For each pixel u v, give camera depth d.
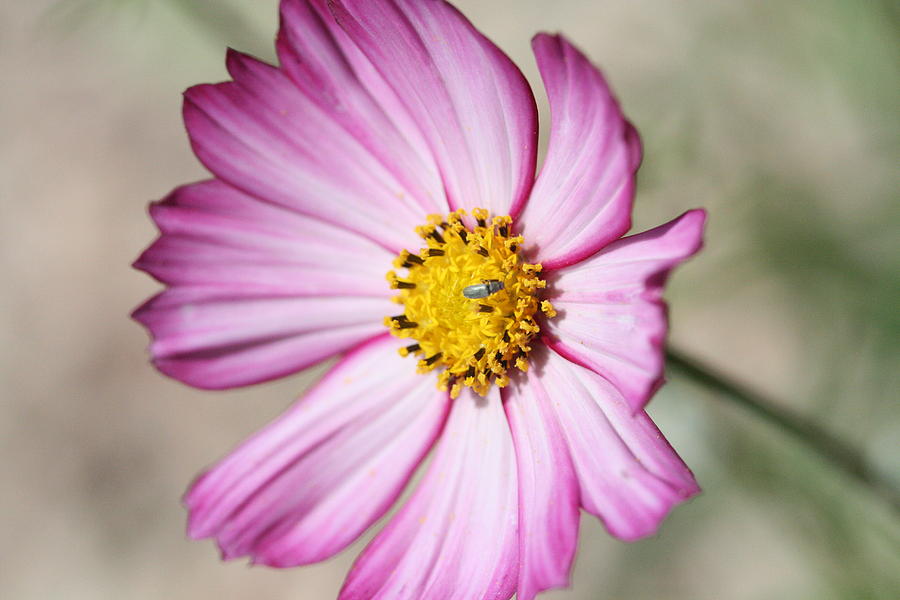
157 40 0.26
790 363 0.28
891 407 0.26
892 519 0.25
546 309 0.21
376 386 0.22
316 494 0.22
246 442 0.22
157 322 0.22
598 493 0.20
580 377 0.21
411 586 0.21
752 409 0.22
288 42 0.22
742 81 0.28
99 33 0.26
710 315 0.28
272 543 0.22
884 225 0.27
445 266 0.22
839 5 0.26
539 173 0.21
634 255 0.20
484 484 0.21
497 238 0.21
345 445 0.22
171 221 0.22
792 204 0.27
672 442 0.26
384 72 0.22
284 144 0.22
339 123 0.22
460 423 0.22
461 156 0.22
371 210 0.22
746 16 0.27
